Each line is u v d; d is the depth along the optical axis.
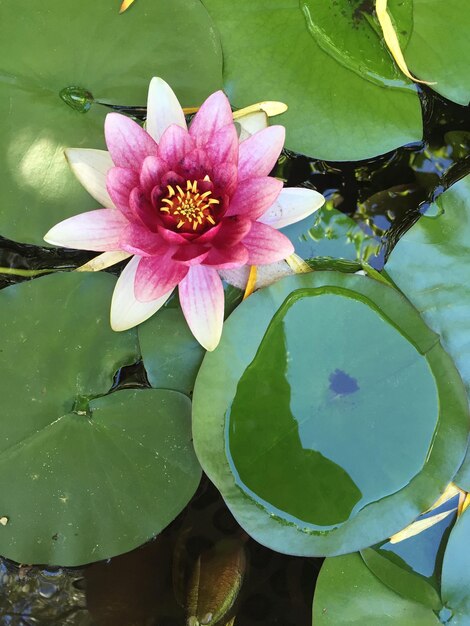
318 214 0.42
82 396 0.38
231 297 0.40
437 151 0.44
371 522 0.37
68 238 0.36
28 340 0.38
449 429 0.38
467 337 0.39
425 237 0.40
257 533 0.37
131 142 0.35
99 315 0.39
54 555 0.37
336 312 0.38
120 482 0.38
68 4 0.40
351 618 0.37
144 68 0.40
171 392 0.39
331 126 0.41
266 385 0.38
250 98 0.41
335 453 0.37
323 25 0.41
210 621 0.39
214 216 0.36
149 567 0.40
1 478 0.37
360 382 0.38
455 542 0.38
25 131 0.39
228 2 0.41
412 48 0.41
